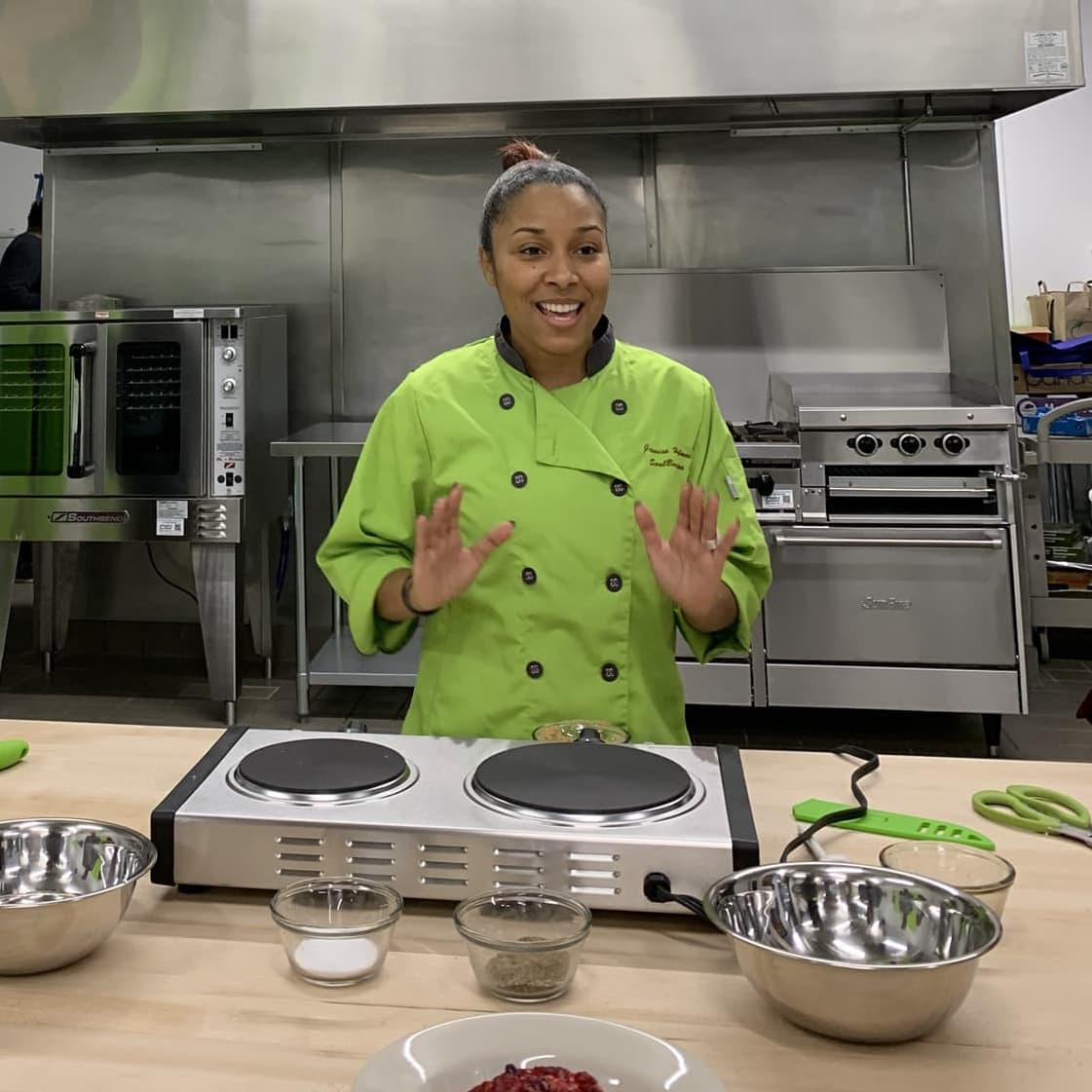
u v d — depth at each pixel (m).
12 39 3.85
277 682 4.22
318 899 0.87
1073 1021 0.77
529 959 0.79
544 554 1.42
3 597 3.90
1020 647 3.28
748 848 0.90
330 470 4.37
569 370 1.49
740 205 4.24
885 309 4.12
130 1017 0.77
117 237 4.43
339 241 4.34
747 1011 0.79
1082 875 1.01
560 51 3.68
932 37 3.60
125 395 3.64
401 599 1.34
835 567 3.34
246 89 3.78
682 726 1.58
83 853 0.95
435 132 4.20
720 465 1.56
